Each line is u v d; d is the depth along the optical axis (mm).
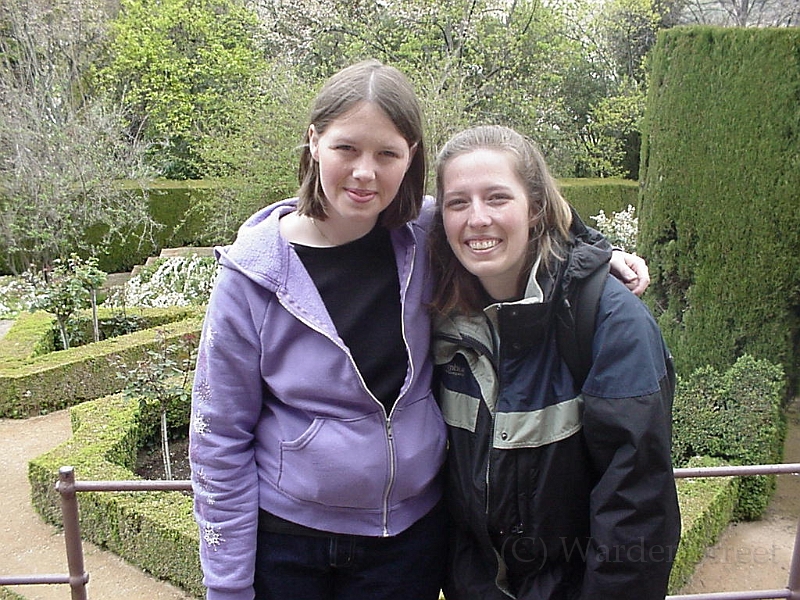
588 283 1438
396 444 1509
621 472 1369
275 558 1555
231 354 1476
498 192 1447
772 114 3939
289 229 1566
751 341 4211
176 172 15477
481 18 13383
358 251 1540
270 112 9891
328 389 1483
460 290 1543
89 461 4004
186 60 15203
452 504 1604
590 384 1407
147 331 6953
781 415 4254
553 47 14133
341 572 1592
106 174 11164
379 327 1524
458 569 1646
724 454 3963
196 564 3266
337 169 1394
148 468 4691
